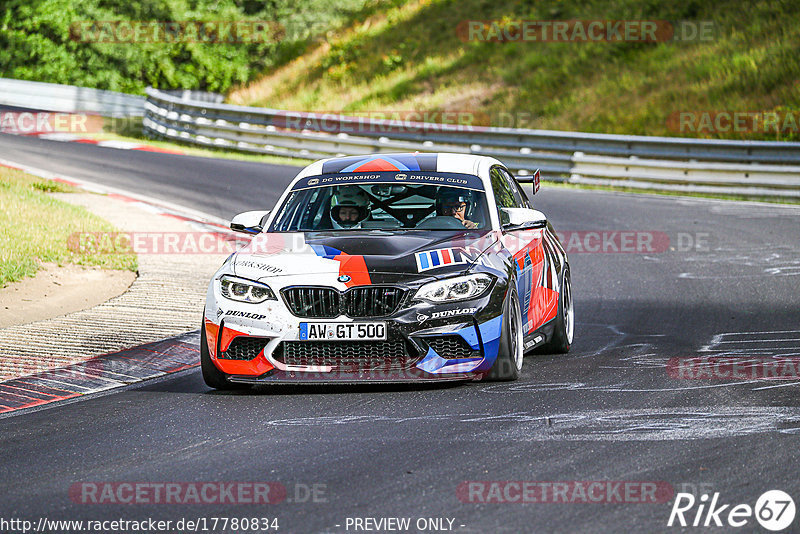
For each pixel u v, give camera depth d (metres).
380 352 22.88
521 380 24.23
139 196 64.12
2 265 39.28
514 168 81.56
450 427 19.48
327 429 19.75
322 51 143.38
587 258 47.84
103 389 24.94
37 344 29.89
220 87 158.25
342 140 88.94
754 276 41.91
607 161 77.31
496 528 13.77
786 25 103.44
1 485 16.64
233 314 23.41
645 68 105.75
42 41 148.75
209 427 20.36
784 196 70.31
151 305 35.47
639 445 17.77
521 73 113.88
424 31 135.62
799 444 17.50
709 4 114.75
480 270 23.69
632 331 31.86
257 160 89.88
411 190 27.20
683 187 74.06
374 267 23.27
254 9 168.25
